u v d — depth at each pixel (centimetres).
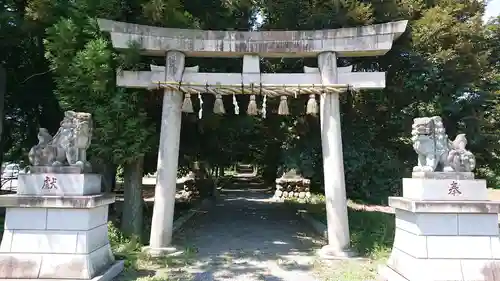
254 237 1021
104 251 650
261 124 1270
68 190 588
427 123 592
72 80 805
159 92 905
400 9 977
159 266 725
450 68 963
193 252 836
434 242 550
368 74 820
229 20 1012
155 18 827
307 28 979
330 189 804
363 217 1146
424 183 569
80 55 775
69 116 625
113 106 807
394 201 626
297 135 1194
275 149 1659
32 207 573
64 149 609
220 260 779
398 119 1074
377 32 810
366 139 1095
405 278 574
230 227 1176
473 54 995
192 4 959
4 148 1330
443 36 954
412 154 1145
